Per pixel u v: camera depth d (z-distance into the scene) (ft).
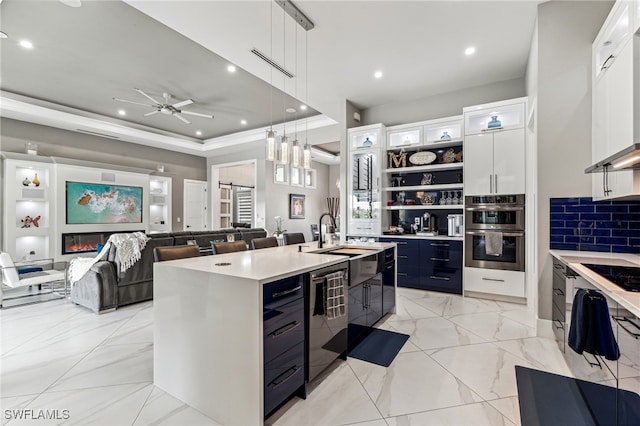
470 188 13.96
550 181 9.58
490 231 13.56
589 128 9.13
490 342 9.27
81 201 21.17
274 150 9.84
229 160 28.55
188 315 6.36
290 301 6.17
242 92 16.90
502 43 11.46
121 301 12.73
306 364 6.67
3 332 10.23
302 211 30.68
